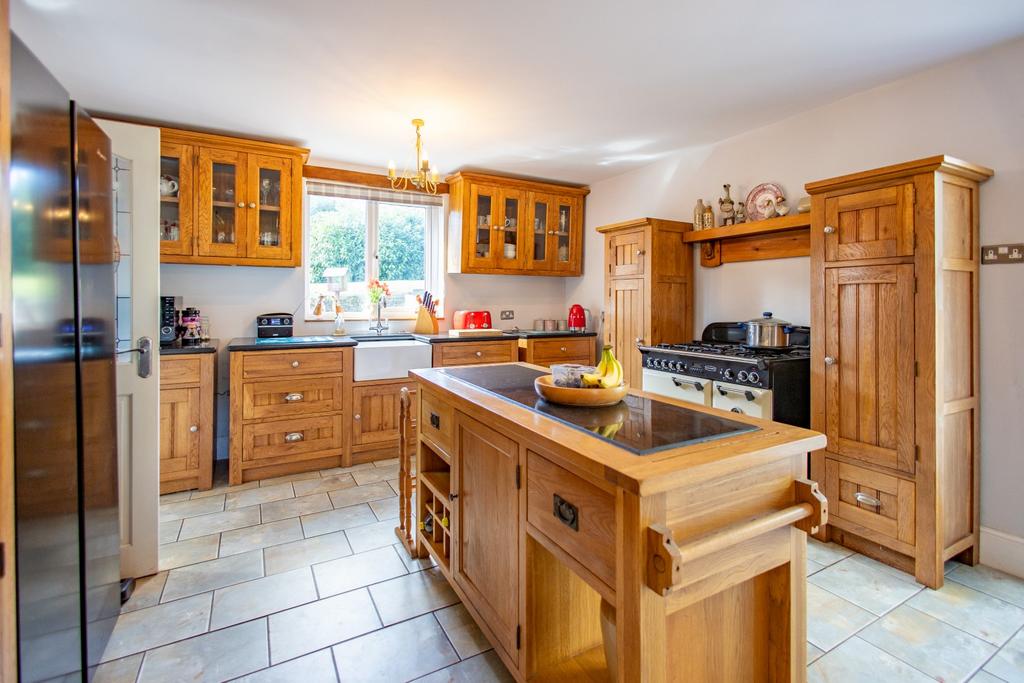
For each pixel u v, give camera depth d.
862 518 2.29
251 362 3.17
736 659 1.18
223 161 3.25
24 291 1.11
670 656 1.06
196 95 2.71
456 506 1.81
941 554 2.06
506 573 1.49
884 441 2.20
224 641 1.71
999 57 2.17
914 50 2.21
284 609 1.89
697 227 3.43
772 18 1.96
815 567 2.22
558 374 1.67
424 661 1.63
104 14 1.95
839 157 2.75
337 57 2.30
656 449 1.10
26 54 1.13
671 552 0.92
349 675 1.57
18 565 1.09
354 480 3.24
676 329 3.54
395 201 4.20
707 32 2.07
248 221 3.33
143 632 1.75
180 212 3.15
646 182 4.04
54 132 1.28
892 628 1.81
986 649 1.70
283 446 3.29
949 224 2.08
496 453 1.54
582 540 1.14
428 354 3.76
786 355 2.64
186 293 3.51
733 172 3.35
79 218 1.43
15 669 1.08
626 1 1.86
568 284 4.97
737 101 2.76
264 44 2.18
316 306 3.95
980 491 2.27
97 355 1.59
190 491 3.04
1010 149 2.14
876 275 2.20
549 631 1.43
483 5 1.89
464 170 4.14
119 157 2.01
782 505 1.20
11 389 1.06
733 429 1.27
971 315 2.21
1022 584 2.10
